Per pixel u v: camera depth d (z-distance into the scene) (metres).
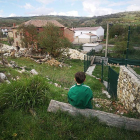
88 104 2.88
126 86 5.21
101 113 2.79
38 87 3.50
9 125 2.50
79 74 2.78
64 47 21.23
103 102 5.17
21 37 27.17
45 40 20.05
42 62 17.62
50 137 2.29
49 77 9.23
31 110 2.99
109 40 52.03
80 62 22.53
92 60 20.70
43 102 3.26
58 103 2.99
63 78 9.67
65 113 2.85
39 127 2.49
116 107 4.79
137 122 2.65
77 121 2.70
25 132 2.37
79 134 2.44
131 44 5.00
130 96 4.62
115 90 6.98
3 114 2.73
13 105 2.99
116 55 29.52
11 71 7.64
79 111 2.83
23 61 16.52
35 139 2.23
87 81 10.52
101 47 38.47
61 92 4.93
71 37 46.41
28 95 3.23
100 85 9.82
